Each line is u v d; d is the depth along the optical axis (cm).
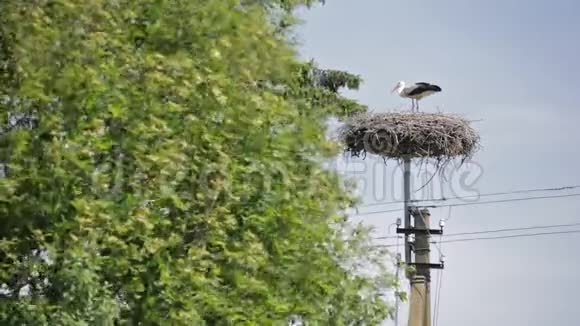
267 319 1920
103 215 1681
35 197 1694
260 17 2044
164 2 1925
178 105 1795
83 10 1755
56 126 1698
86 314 1706
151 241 1755
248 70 1936
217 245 1894
